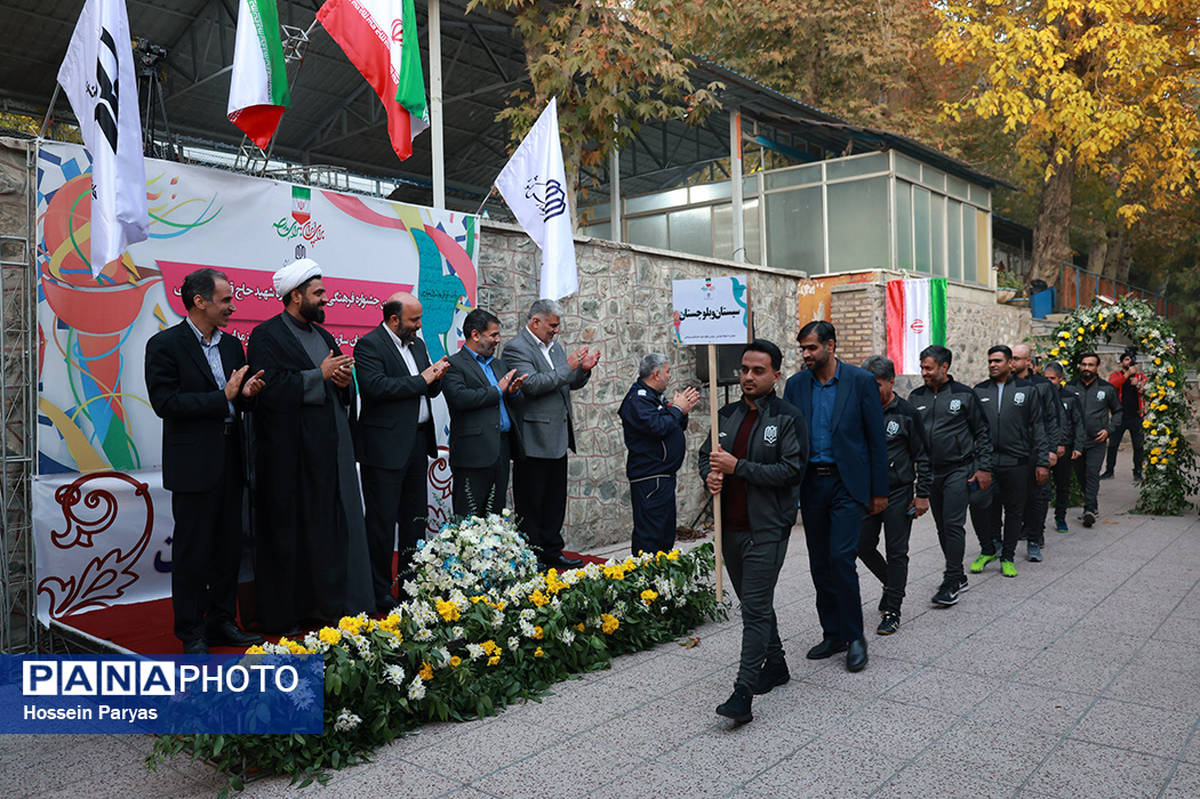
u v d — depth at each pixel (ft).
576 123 34.14
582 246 28.32
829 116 45.27
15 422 16.44
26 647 16.48
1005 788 11.10
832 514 16.06
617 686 15.30
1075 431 30.12
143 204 15.05
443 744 12.87
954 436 20.85
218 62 36.86
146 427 17.67
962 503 20.76
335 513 15.47
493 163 51.55
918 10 68.03
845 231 46.47
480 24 36.09
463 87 41.68
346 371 15.31
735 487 14.08
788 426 13.58
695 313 19.17
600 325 28.91
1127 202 87.71
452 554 15.93
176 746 11.59
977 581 23.35
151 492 17.70
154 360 14.03
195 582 14.26
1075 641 17.60
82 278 16.78
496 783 11.48
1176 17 62.23
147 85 28.45
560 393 21.47
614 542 29.25
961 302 52.47
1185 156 60.39
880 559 18.67
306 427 15.10
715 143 51.52
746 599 13.66
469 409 19.20
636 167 54.60
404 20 21.61
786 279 38.06
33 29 32.35
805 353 16.08
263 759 11.83
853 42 64.08
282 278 15.57
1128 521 33.09
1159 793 10.91
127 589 17.46
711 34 59.88
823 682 15.35
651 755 12.27
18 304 16.43
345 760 12.26
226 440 14.84
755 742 12.68
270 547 15.20
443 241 23.58
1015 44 57.41
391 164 49.49
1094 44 56.85
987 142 84.12
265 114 19.22
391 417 17.21
